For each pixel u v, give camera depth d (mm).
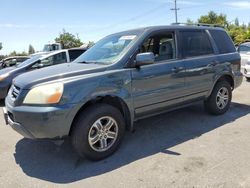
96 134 3979
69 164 4004
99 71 4070
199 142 4574
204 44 5594
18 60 13633
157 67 4617
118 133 4223
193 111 6359
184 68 5008
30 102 3680
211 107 5867
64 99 3621
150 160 3996
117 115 4156
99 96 3955
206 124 5473
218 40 5926
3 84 7750
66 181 3545
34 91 3688
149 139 4809
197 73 5254
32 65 8219
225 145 4402
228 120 5676
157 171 3664
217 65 5668
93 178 3580
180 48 5086
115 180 3500
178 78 4922
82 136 3824
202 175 3502
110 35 5391
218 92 5863
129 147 4488
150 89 4523
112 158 4121
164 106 4840
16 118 3766
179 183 3346
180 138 4797
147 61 4219
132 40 4570
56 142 3967
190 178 3445
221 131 5051
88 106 3961
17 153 4449
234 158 3928
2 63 13508
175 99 4969
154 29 4789
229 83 6168
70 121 3684
